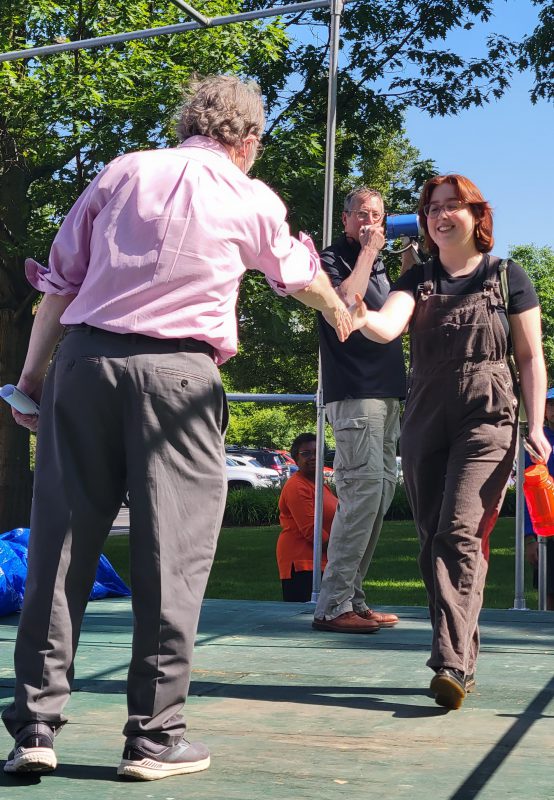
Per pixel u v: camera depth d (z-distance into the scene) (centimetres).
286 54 1748
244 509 2314
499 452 280
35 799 186
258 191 219
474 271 290
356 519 397
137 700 204
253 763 212
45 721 204
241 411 5559
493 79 1881
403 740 232
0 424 1554
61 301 220
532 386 287
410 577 1207
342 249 418
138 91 1410
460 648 264
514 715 256
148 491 202
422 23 1850
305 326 2120
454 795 188
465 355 282
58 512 207
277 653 346
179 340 206
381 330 276
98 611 455
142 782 198
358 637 383
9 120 1411
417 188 1920
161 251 205
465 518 273
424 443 288
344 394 404
